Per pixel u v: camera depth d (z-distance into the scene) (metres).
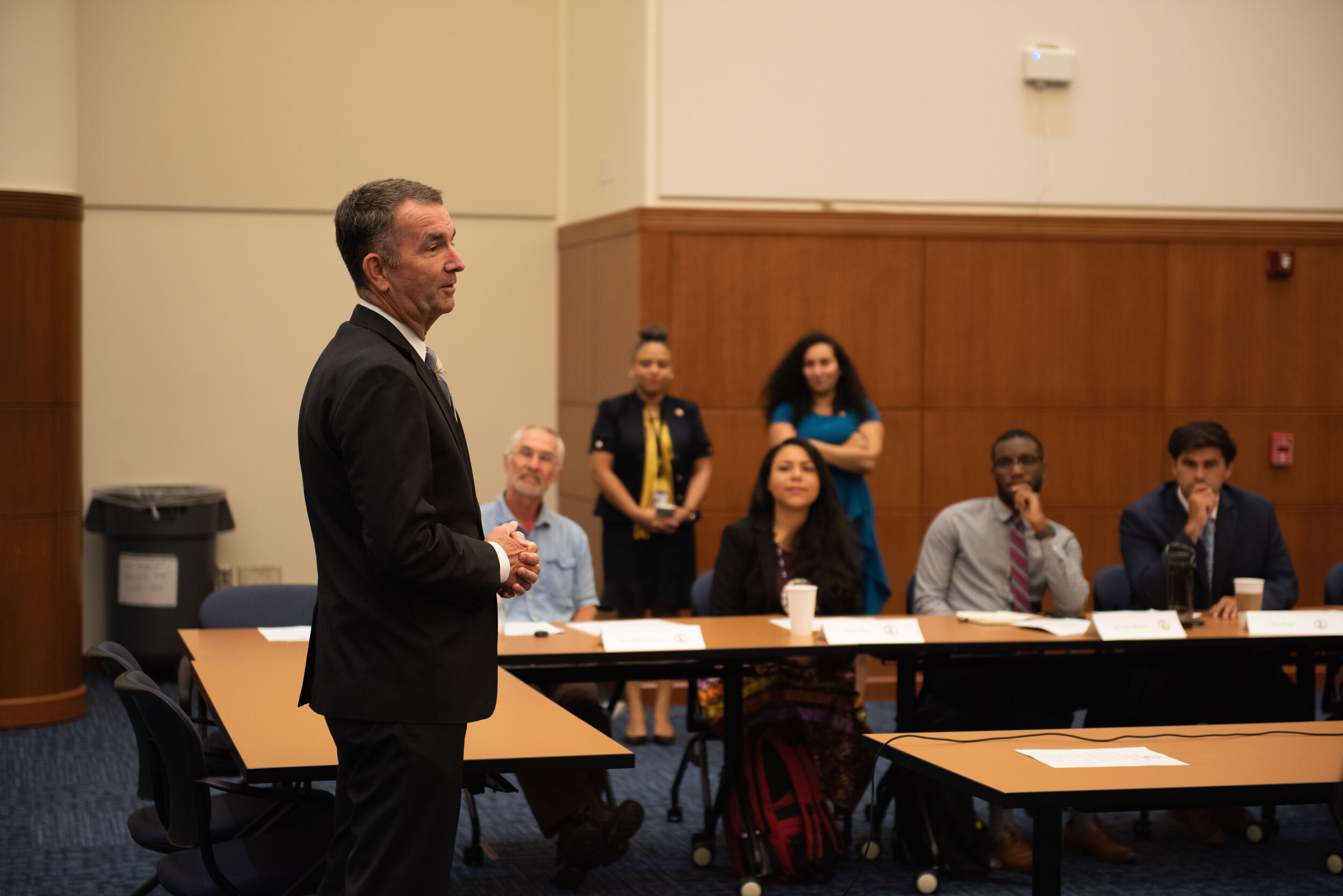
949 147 6.14
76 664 5.61
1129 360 6.32
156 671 6.28
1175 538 4.21
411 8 6.75
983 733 2.48
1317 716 5.15
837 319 6.05
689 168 5.92
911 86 6.09
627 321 6.01
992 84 6.16
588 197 6.61
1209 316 6.38
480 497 6.93
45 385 5.40
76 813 4.25
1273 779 2.09
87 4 6.39
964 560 4.23
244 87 6.59
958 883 3.61
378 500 1.82
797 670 3.72
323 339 6.75
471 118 6.85
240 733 2.37
